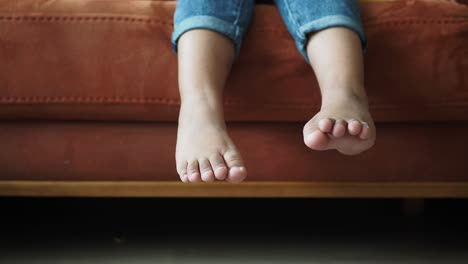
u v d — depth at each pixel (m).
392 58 0.83
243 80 0.83
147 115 0.84
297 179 0.87
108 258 0.89
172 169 0.86
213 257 0.89
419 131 0.86
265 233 1.00
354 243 0.95
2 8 0.83
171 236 0.98
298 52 0.83
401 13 0.84
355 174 0.87
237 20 0.81
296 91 0.84
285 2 0.83
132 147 0.86
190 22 0.80
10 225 1.03
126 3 0.84
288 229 1.02
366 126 0.73
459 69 0.84
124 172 0.86
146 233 0.99
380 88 0.84
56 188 0.86
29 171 0.86
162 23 0.83
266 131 0.86
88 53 0.83
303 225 1.04
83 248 0.93
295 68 0.83
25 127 0.86
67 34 0.83
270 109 0.84
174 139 0.86
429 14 0.84
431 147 0.87
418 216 1.08
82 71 0.83
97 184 0.86
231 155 0.74
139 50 0.83
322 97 0.78
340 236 0.98
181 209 1.12
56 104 0.83
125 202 1.16
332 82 0.77
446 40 0.84
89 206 1.13
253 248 0.93
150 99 0.83
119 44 0.83
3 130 0.86
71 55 0.83
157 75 0.83
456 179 0.87
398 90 0.84
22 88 0.83
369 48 0.83
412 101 0.84
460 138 0.87
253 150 0.86
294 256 0.90
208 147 0.74
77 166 0.86
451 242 0.95
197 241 0.96
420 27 0.84
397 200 1.17
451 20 0.84
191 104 0.77
